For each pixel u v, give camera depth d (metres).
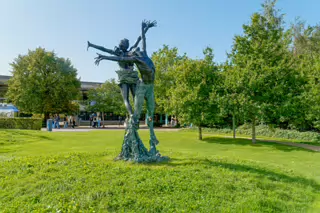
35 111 32.97
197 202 4.75
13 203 4.57
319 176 7.52
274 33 16.89
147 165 6.88
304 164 9.55
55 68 33.34
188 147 14.16
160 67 32.06
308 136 18.70
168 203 4.64
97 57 7.01
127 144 7.62
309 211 4.82
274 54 16.78
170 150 11.25
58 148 11.51
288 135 20.17
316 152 12.77
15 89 33.12
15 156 8.58
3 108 28.94
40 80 32.41
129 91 7.98
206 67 17.75
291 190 5.90
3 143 12.62
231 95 15.91
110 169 6.38
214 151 12.73
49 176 5.83
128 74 7.65
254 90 15.60
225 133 24.70
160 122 39.09
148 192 5.03
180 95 17.41
